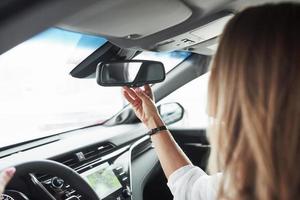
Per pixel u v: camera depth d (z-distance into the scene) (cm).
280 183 68
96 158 229
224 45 76
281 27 71
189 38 217
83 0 81
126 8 141
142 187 265
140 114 157
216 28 206
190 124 329
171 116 306
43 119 269
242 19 75
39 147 218
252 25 73
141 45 207
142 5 143
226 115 74
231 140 74
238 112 73
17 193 142
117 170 231
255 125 69
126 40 194
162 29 186
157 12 158
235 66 73
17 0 74
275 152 68
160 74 163
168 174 136
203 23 194
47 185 154
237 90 73
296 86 68
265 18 73
